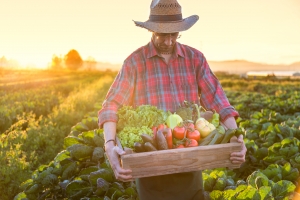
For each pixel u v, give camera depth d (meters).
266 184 4.09
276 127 7.29
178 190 3.00
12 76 66.88
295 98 17.75
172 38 3.06
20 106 15.77
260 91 43.91
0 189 6.24
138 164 2.66
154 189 3.01
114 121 3.03
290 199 3.95
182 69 3.27
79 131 7.55
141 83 3.25
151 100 3.23
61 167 5.28
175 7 3.03
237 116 3.18
